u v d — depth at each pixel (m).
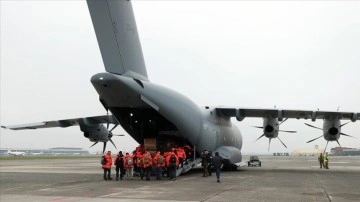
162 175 20.52
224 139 26.81
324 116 24.44
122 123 20.28
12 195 12.59
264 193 12.99
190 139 21.92
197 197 11.96
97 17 17.34
